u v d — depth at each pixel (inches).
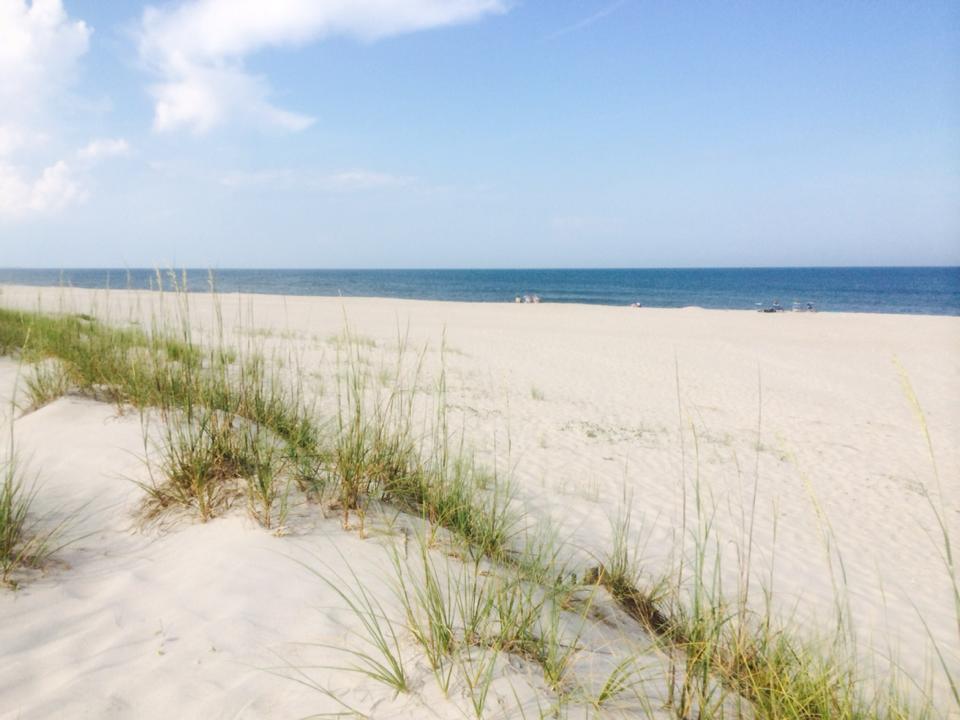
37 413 190.4
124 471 149.0
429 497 141.4
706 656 82.9
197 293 1430.9
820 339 838.5
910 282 4067.4
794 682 90.0
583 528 181.0
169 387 186.5
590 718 76.0
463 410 327.3
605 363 593.6
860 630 143.1
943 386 534.6
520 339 772.0
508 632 89.9
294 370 361.7
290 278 4443.9
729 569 168.6
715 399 450.3
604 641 102.4
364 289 2797.7
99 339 258.2
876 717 88.4
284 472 141.6
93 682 78.7
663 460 277.7
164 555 114.3
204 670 81.5
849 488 264.4
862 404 457.4
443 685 77.9
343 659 84.0
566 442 292.5
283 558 109.6
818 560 185.2
